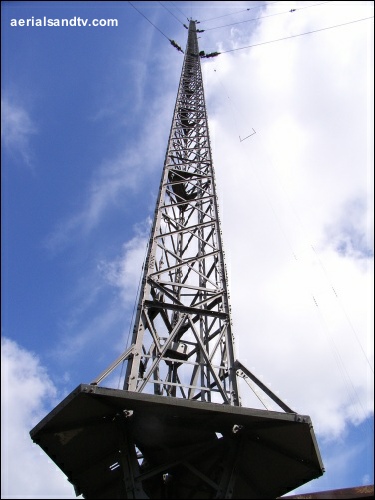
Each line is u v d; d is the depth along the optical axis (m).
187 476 10.52
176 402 9.19
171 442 10.62
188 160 23.25
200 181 21.44
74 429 9.70
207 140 25.08
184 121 28.66
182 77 35.59
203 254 16.61
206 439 10.45
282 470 10.57
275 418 9.26
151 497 10.16
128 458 9.48
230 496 9.18
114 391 9.08
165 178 20.38
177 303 13.81
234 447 10.05
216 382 11.42
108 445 10.47
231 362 12.01
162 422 9.98
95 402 9.33
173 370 13.40
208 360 12.10
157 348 12.12
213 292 14.63
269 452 10.28
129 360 11.36
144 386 10.78
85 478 10.89
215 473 10.29
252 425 9.82
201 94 32.94
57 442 9.93
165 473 10.64
